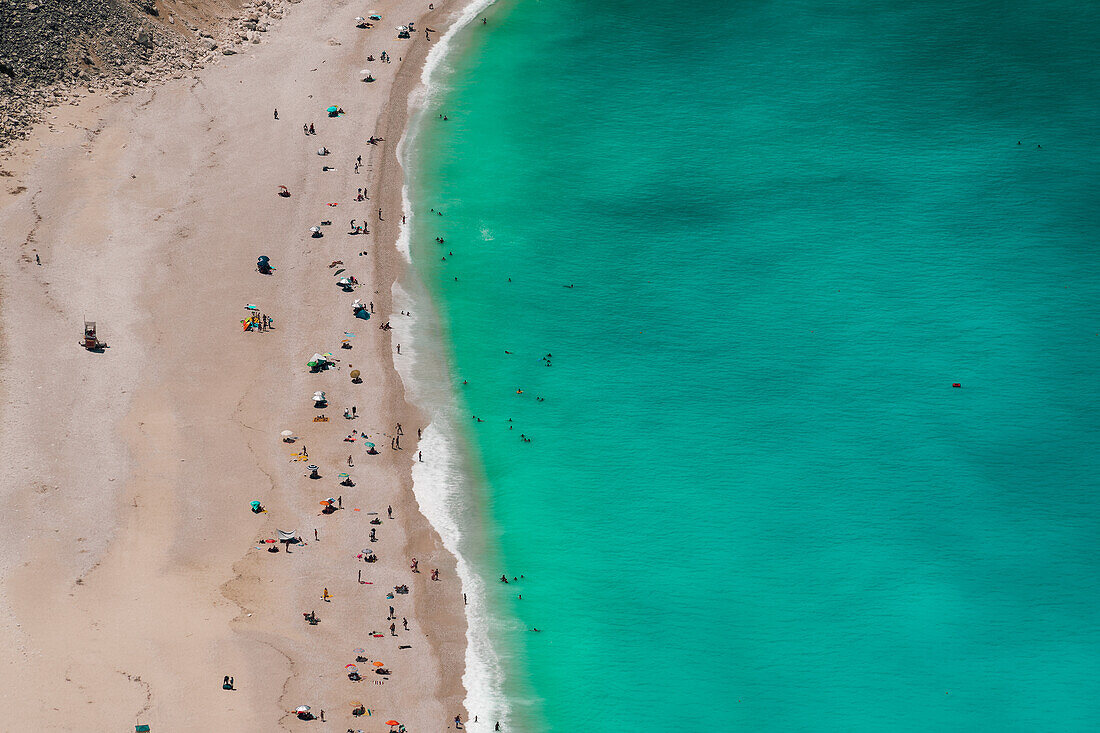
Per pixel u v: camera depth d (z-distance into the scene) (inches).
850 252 6077.8
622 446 5211.6
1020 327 5703.7
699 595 4665.4
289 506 4741.6
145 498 4655.5
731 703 4320.9
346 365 5354.3
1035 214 6235.2
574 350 5610.2
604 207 6323.8
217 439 4923.7
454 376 5438.0
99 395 5000.0
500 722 4188.0
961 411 5359.3
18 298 5334.6
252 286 5605.3
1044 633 4552.2
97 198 5880.9
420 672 4281.5
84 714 3941.9
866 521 4938.5
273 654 4217.5
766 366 5561.0
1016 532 4896.7
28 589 4288.9
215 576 4441.4
